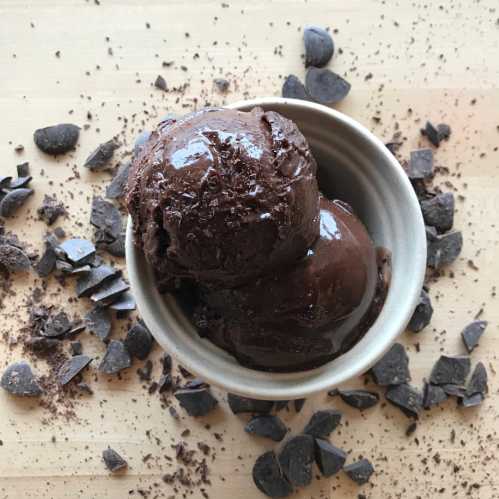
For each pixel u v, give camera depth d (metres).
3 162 0.26
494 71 0.26
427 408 0.25
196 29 0.27
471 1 0.26
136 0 0.27
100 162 0.26
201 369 0.20
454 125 0.26
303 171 0.18
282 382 0.20
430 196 0.25
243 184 0.17
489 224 0.25
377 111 0.26
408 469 0.24
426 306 0.25
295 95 0.26
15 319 0.25
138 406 0.25
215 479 0.24
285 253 0.18
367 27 0.26
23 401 0.25
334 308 0.19
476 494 0.24
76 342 0.25
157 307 0.20
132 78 0.26
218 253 0.17
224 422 0.25
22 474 0.24
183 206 0.17
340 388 0.25
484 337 0.25
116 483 0.24
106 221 0.25
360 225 0.21
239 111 0.19
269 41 0.26
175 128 0.18
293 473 0.24
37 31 0.27
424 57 0.26
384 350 0.20
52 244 0.25
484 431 0.25
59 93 0.26
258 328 0.20
